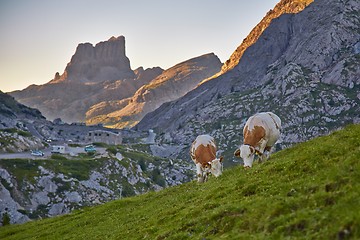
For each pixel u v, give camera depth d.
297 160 28.88
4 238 55.62
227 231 23.52
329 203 20.48
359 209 18.47
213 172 42.47
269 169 30.34
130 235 32.19
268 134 38.84
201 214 28.09
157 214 35.28
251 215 23.34
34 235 51.72
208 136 46.28
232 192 30.02
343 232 17.64
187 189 45.12
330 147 28.45
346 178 21.86
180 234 25.75
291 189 24.39
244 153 37.84
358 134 29.39
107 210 52.72
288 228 19.98
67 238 42.75
